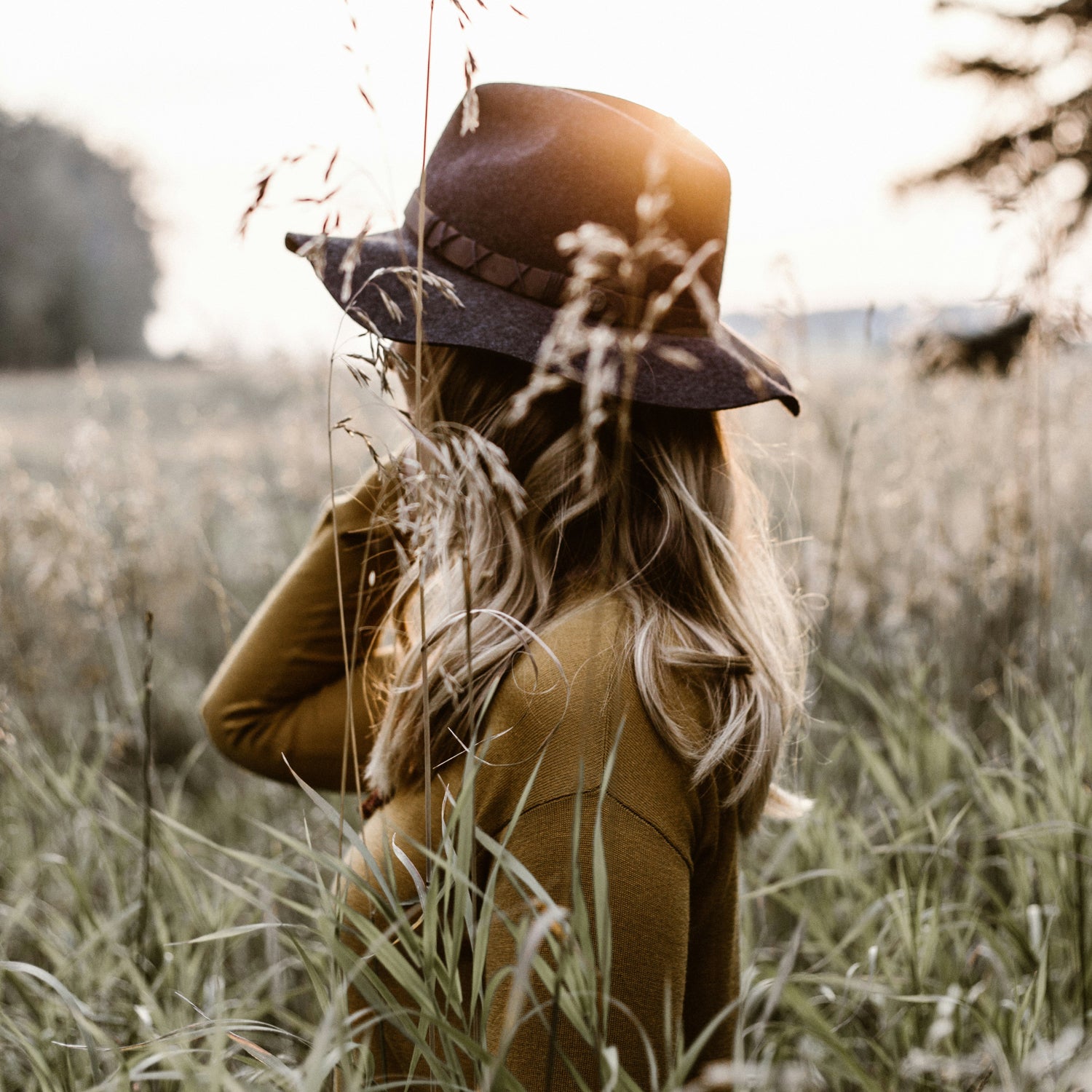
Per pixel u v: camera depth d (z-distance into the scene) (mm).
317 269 871
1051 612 2607
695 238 1028
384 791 1011
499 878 881
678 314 1021
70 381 19594
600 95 1063
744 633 1021
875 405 3424
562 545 990
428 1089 985
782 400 1059
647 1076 848
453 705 926
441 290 876
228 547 4309
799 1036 1599
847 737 2387
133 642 2982
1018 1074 1226
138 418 3771
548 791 861
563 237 785
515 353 965
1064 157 2803
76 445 2668
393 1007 826
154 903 1664
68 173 42438
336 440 4164
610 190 984
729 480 1104
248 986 1742
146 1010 1279
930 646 2820
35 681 2725
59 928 1839
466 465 851
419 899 894
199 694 3658
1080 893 1475
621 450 820
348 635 1297
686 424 1058
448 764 946
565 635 921
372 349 849
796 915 1902
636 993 837
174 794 2039
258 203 817
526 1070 833
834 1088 1432
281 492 4320
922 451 3211
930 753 2143
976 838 1896
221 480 4254
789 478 3051
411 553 897
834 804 2127
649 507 1021
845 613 2975
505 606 968
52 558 2633
